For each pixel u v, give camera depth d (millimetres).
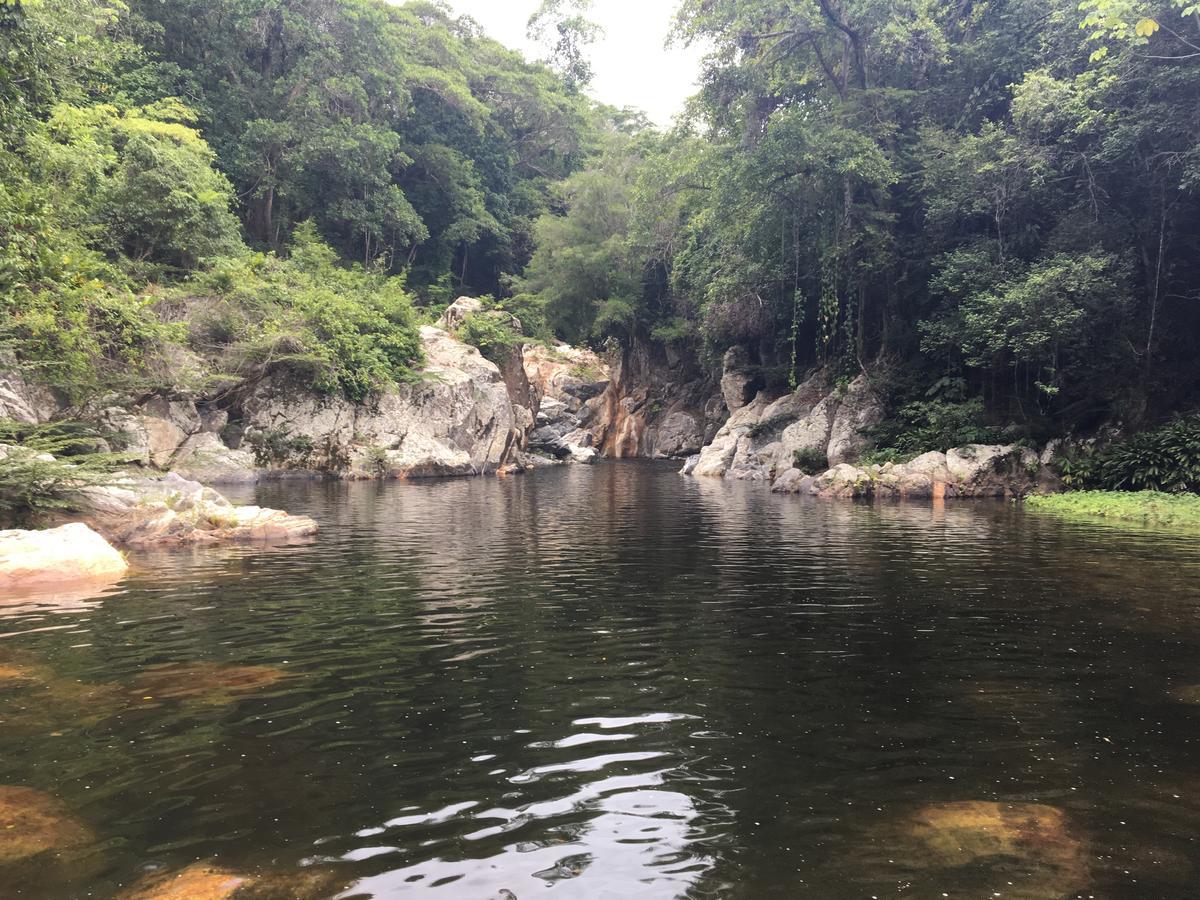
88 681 5355
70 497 12281
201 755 4086
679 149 33812
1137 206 23438
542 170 62375
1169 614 7551
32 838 3182
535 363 49594
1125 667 5793
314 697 5039
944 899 2766
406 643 6375
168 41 36688
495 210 55500
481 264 58938
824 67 29109
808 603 8016
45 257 15000
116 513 12250
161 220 26203
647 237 45875
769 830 3307
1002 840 3219
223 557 10875
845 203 26953
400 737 4355
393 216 42969
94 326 21062
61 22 20266
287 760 4027
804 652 6168
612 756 4102
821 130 26594
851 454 27391
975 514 17516
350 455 28531
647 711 4805
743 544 12445
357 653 6070
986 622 7191
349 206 41250
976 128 27750
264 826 3311
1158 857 3084
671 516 16719
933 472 22547
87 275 20703
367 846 3141
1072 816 3445
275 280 30000
